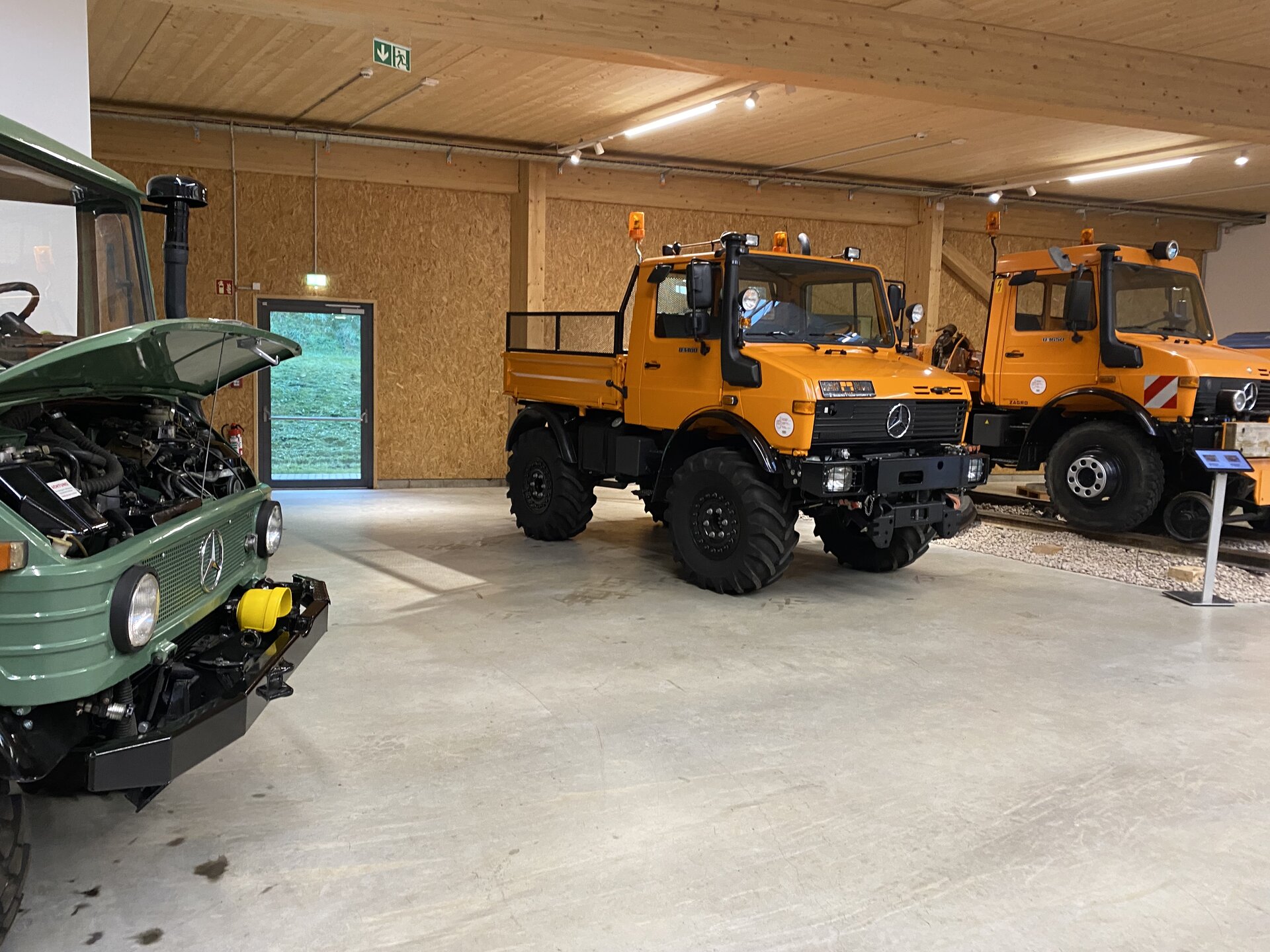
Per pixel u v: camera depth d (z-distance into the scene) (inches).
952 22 261.7
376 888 102.7
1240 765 139.3
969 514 267.3
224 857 108.7
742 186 473.7
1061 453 322.0
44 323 117.0
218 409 402.6
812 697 165.0
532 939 94.0
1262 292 566.9
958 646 197.0
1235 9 254.2
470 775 131.8
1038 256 330.0
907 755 141.1
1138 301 319.9
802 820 120.2
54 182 116.2
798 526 346.6
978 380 354.6
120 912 97.3
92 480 100.3
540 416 301.1
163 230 369.4
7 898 85.3
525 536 315.9
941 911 100.3
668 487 263.4
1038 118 361.4
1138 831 118.7
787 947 93.5
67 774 93.1
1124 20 263.0
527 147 424.2
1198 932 97.4
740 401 227.5
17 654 82.7
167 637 100.8
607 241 460.8
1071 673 180.5
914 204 511.8
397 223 420.8
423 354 432.5
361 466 429.7
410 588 240.2
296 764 134.3
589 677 173.8
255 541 129.0
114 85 332.5
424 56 293.3
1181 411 287.9
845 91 264.5
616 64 297.9
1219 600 237.3
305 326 411.5
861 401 219.5
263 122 381.7
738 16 238.4
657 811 122.1
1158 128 304.5
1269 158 418.6
